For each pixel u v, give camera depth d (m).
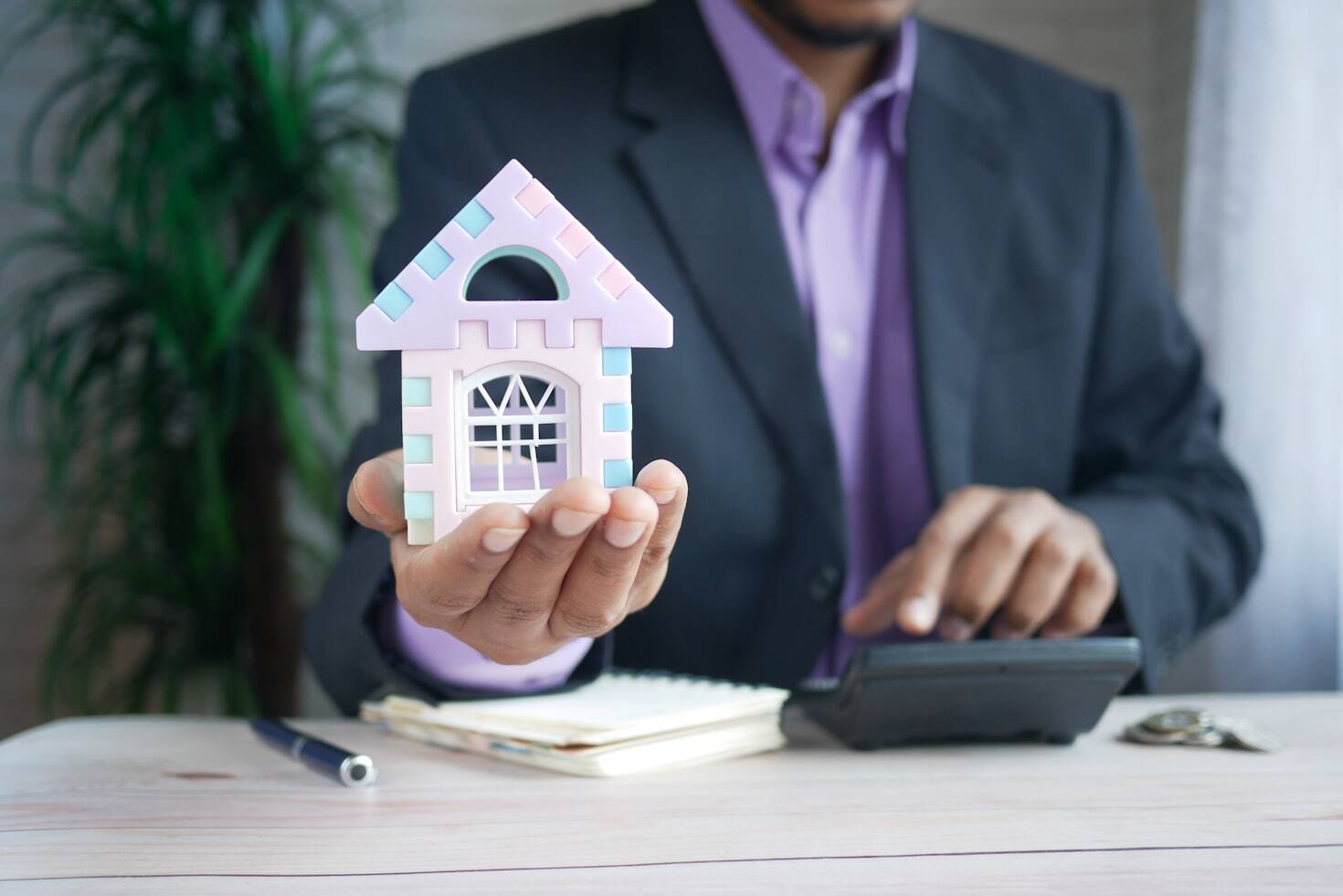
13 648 2.30
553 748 0.64
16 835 0.53
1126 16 2.46
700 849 0.51
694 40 1.13
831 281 1.16
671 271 1.07
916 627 0.77
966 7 2.44
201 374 1.92
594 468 0.55
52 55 2.30
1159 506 1.07
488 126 1.12
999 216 1.16
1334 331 1.74
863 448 1.17
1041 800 0.59
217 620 2.01
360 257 2.00
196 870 0.48
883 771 0.65
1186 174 2.21
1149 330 1.23
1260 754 0.69
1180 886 0.47
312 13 2.21
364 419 2.36
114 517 2.23
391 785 0.62
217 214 1.95
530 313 0.54
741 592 1.06
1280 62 1.80
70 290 2.27
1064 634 0.90
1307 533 1.79
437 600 0.51
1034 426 1.16
